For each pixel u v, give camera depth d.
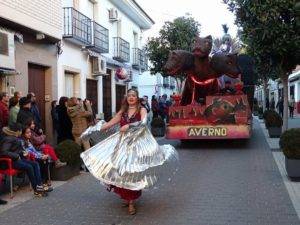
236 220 6.50
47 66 15.19
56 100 15.73
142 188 6.71
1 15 11.69
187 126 14.50
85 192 8.43
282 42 12.84
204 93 15.12
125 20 25.97
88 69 19.55
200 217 6.68
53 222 6.54
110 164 6.80
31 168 8.09
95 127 7.30
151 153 6.89
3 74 12.26
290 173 9.04
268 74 26.70
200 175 9.91
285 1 12.43
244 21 13.45
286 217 6.61
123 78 23.38
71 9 16.55
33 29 13.50
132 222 6.50
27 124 8.77
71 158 9.66
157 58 26.11
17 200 7.84
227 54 14.68
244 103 14.16
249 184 8.88
